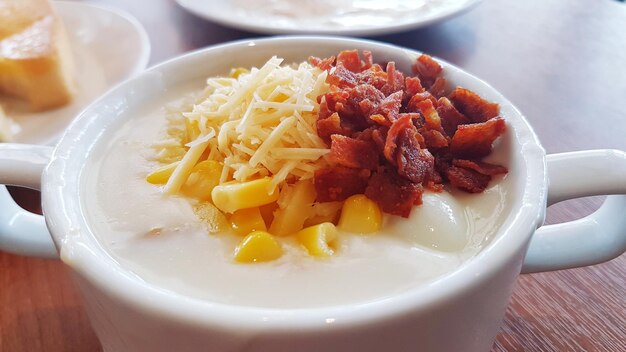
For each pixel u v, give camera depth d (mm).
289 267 85
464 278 72
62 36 217
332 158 96
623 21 240
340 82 110
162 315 68
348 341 67
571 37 227
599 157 92
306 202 96
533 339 112
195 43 222
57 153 97
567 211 142
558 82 197
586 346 111
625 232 100
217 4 237
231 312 67
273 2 240
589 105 185
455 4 234
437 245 91
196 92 127
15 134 185
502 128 103
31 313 119
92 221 92
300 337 66
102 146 108
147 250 88
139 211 95
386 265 85
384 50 130
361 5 238
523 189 89
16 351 111
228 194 91
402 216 94
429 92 120
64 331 115
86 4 248
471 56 213
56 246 81
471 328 77
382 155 98
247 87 107
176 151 109
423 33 229
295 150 98
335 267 85
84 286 77
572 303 120
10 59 188
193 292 79
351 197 96
